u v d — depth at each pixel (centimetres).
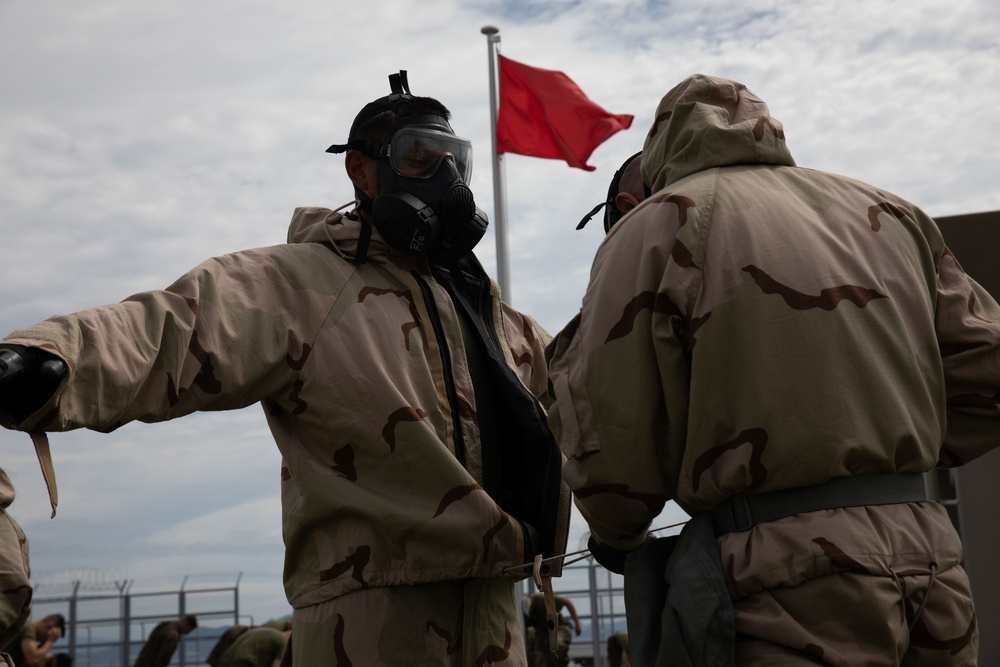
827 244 166
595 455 167
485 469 225
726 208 169
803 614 150
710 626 149
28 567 307
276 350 207
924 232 184
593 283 176
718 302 161
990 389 174
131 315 186
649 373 166
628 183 234
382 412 210
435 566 206
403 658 204
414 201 224
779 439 155
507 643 217
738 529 159
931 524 158
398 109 239
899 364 162
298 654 214
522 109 1045
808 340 158
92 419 173
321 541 212
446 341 226
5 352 160
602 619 895
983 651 362
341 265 225
